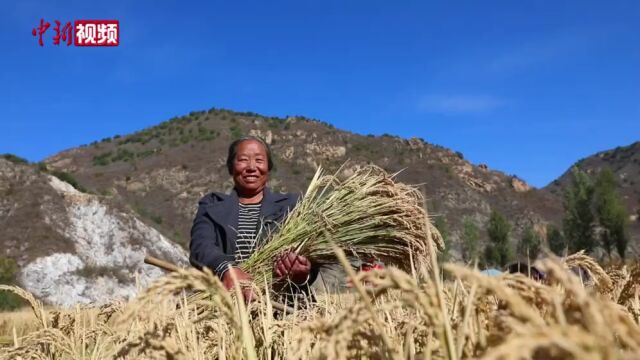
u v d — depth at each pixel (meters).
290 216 3.81
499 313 0.88
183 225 112.44
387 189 3.79
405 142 137.12
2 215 60.59
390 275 0.97
